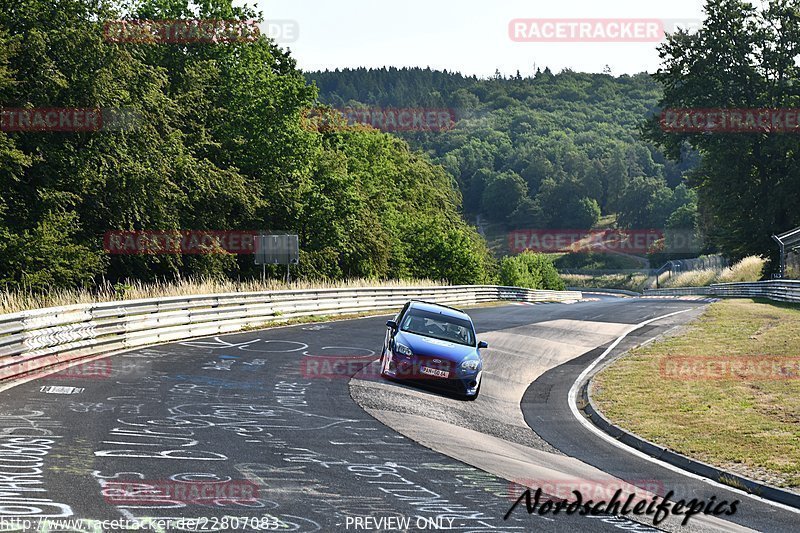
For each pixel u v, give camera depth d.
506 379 28.45
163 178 53.09
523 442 18.52
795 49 82.31
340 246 77.06
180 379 21.53
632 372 29.33
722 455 17.36
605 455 17.73
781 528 12.45
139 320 27.95
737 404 22.89
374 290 51.66
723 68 83.75
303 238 75.62
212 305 33.50
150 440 14.36
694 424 20.66
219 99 69.12
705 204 97.31
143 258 55.47
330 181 80.00
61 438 14.01
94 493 10.87
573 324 45.53
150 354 25.80
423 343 23.56
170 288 40.12
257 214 71.25
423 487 12.63
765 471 16.03
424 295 59.62
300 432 16.25
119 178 50.31
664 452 17.95
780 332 37.09
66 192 46.00
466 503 11.89
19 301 27.78
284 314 40.34
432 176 153.25
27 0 45.53
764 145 82.06
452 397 23.20
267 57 72.19
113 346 26.30
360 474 13.12
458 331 24.81
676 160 88.88
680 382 26.78
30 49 44.44
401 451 15.30
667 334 40.31
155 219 55.00
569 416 22.72
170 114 59.28
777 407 22.30
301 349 29.70
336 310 46.25
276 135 70.69
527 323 45.19
